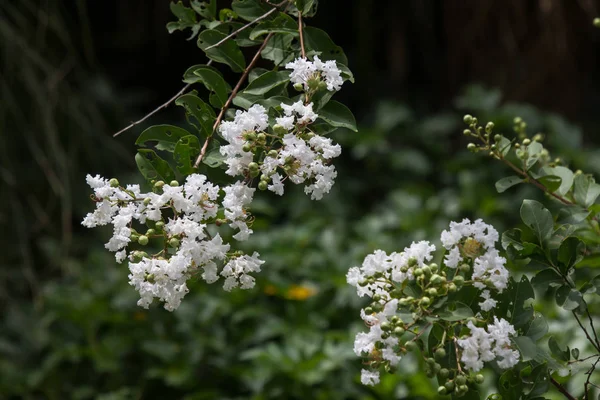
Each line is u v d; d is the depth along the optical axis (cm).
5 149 399
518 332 169
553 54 489
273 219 425
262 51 178
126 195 167
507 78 503
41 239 409
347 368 293
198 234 165
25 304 363
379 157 475
